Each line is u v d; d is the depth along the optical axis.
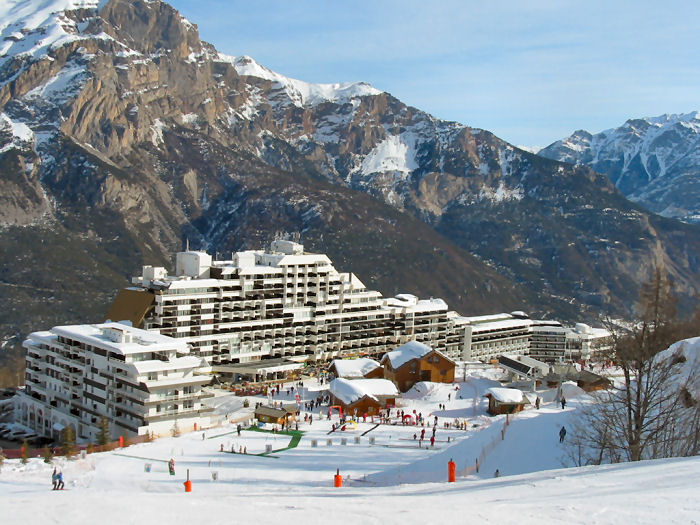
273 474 89.62
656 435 64.31
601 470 45.50
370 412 159.50
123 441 126.69
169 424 141.25
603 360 193.62
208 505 36.09
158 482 87.62
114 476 93.12
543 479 43.66
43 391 166.12
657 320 68.88
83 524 32.03
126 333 150.38
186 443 120.38
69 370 160.25
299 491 60.41
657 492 34.66
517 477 49.69
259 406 147.75
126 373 143.75
